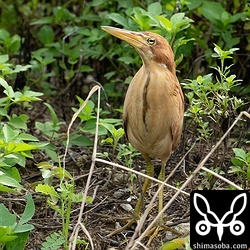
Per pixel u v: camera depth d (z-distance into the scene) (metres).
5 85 10.33
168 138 8.81
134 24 11.51
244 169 10.12
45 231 9.18
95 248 8.87
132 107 8.73
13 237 8.15
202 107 10.57
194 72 12.67
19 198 9.88
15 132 9.55
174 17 10.55
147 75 8.66
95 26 14.06
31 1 15.65
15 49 13.27
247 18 12.01
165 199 9.88
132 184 10.13
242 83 12.82
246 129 11.41
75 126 12.61
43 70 13.34
